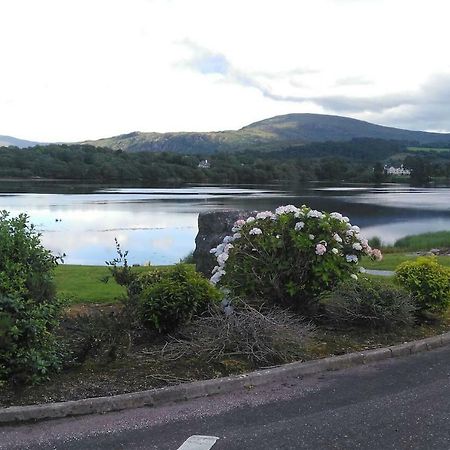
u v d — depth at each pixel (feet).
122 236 90.94
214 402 15.47
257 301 21.89
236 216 35.06
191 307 20.27
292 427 13.80
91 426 13.94
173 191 250.16
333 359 18.42
